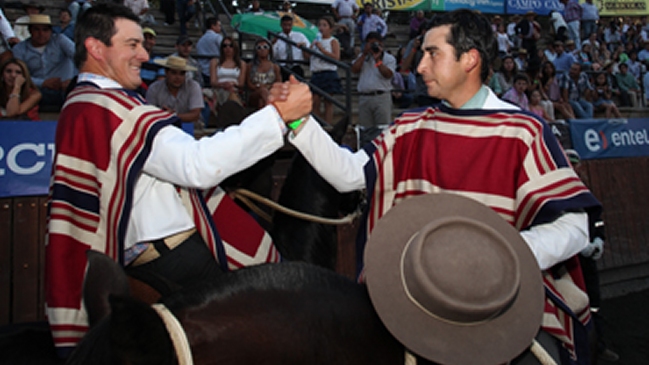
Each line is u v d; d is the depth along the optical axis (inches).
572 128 235.9
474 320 41.9
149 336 32.6
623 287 243.4
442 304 40.3
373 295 43.3
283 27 290.0
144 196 62.7
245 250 70.2
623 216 243.1
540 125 59.9
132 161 59.6
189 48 233.8
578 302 66.4
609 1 546.3
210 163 57.5
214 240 65.1
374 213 66.0
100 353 36.0
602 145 242.8
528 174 58.2
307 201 84.2
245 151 59.4
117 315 31.6
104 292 45.1
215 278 42.6
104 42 65.7
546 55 413.4
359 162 71.9
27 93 169.9
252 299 40.7
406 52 313.6
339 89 267.6
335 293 44.4
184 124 148.4
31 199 132.5
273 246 75.1
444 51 61.3
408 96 321.4
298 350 39.9
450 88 62.4
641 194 249.8
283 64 283.3
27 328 58.2
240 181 83.8
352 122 293.3
